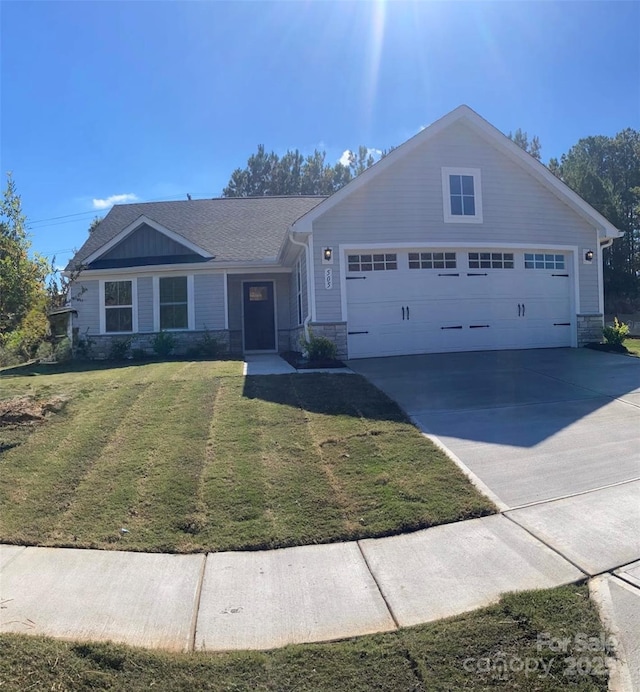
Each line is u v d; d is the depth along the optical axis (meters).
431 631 3.02
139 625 3.19
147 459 5.72
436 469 5.39
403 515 4.48
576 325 13.55
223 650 2.95
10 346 10.85
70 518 4.60
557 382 9.20
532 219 13.30
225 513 4.64
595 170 41.09
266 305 17.09
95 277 15.66
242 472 5.39
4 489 5.10
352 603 3.37
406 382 9.28
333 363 11.04
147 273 15.55
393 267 12.48
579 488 4.93
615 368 10.36
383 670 2.73
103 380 9.48
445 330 12.69
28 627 3.16
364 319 12.27
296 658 2.85
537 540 4.04
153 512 4.68
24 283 7.96
